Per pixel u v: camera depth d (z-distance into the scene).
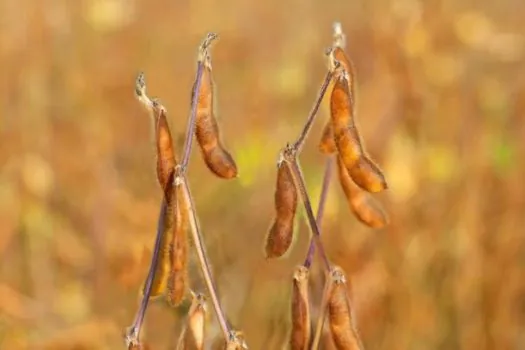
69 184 1.18
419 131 1.17
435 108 1.20
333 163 0.86
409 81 1.19
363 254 1.05
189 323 0.75
